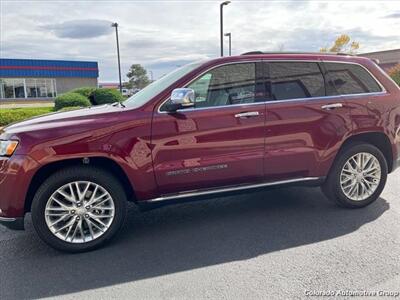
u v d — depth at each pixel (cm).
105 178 336
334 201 428
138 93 418
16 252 342
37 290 277
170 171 349
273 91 383
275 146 380
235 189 379
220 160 362
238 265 305
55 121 333
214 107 360
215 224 393
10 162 311
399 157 438
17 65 3606
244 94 373
